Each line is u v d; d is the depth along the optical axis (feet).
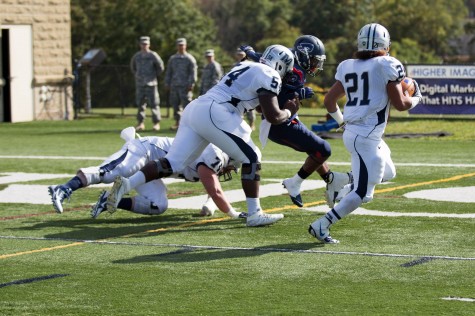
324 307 69.56
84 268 82.58
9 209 116.16
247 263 83.82
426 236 95.50
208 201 110.42
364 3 567.18
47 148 193.47
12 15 266.57
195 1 616.39
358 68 91.25
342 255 86.69
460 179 139.33
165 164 99.66
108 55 458.09
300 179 108.37
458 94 236.43
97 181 105.60
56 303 71.31
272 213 110.11
